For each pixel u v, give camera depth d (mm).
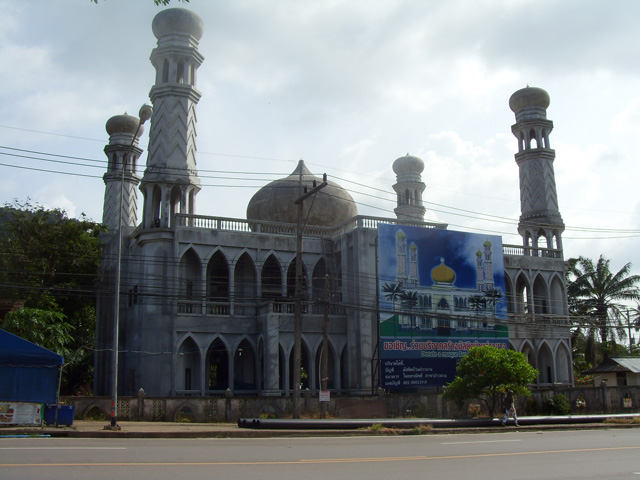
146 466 13211
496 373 33000
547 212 55406
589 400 41312
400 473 13133
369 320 43906
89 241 49281
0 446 17188
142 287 41719
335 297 46031
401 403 35781
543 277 54312
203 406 31875
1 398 24062
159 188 44312
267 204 50438
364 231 45188
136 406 30984
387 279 43844
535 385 51188
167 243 42406
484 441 21875
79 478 11445
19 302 36469
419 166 65062
